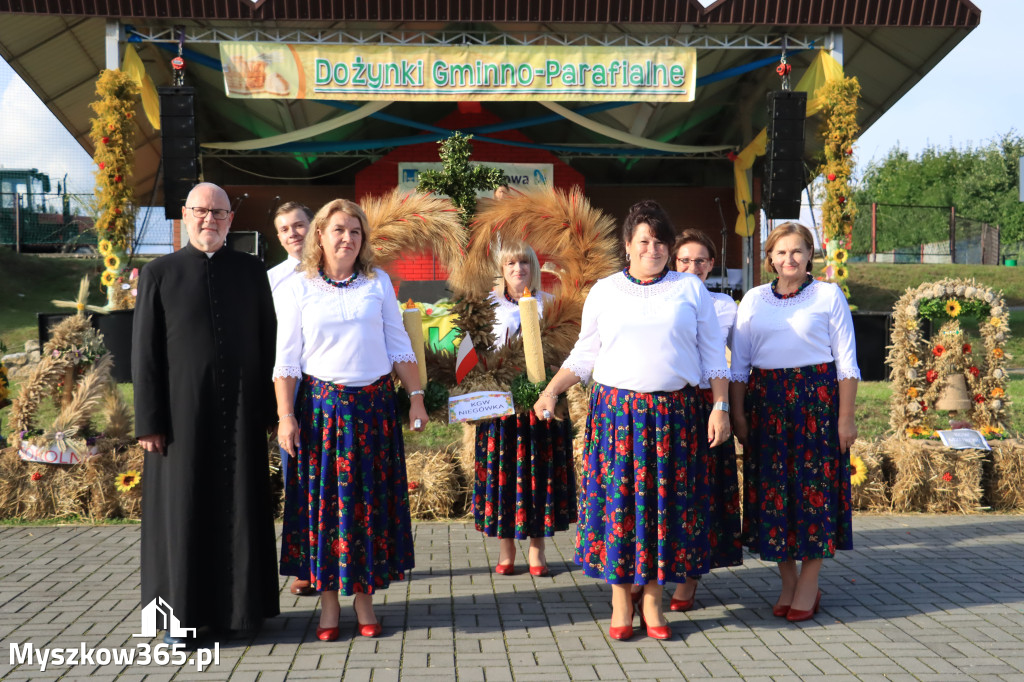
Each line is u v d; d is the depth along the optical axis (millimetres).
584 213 4398
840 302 3602
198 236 3334
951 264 21641
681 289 3406
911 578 4199
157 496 3303
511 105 15453
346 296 3359
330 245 3363
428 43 11133
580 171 18516
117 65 10352
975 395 5887
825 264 10719
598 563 3420
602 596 3939
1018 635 3420
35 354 10547
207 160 17078
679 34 11430
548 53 10695
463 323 4148
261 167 17672
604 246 4414
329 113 14109
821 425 3564
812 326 3568
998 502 5695
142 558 3352
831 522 3561
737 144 16375
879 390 9695
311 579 3338
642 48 10711
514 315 4293
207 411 3256
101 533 4969
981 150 34938
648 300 3381
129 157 9914
